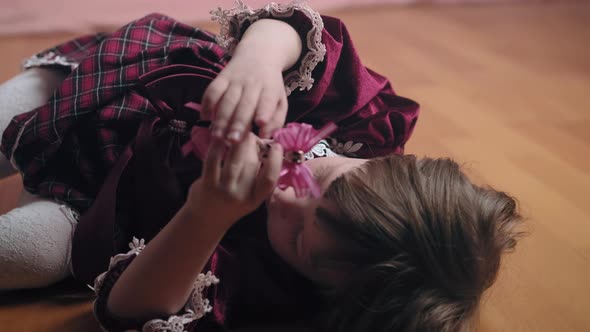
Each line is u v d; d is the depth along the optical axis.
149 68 0.96
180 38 1.05
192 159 0.91
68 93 0.94
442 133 1.43
